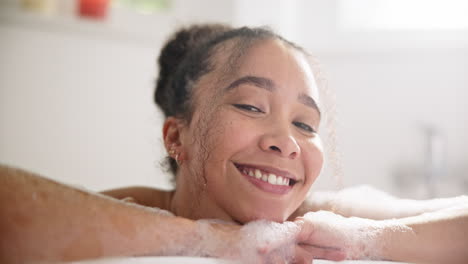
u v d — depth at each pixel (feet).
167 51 2.97
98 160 5.31
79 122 5.22
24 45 5.00
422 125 5.06
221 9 5.70
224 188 2.09
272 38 2.36
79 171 5.21
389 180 5.30
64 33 5.16
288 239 1.90
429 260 2.06
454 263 2.08
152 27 5.78
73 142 5.20
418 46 5.32
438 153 4.91
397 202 2.68
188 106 2.41
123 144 5.43
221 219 2.15
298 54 2.40
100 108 5.32
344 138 5.44
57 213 1.64
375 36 5.51
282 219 2.08
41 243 1.60
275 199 2.06
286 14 5.60
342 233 2.00
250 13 5.52
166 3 6.06
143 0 5.91
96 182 5.29
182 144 2.43
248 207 2.05
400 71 5.38
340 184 2.69
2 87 4.92
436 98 5.24
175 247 1.78
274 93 2.19
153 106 5.55
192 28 3.00
